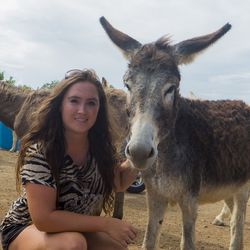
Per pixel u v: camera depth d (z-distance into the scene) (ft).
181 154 13.11
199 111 14.83
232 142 15.12
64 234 9.21
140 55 12.03
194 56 12.87
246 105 17.31
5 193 26.32
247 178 16.19
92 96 9.59
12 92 25.14
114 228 9.38
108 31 13.50
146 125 10.68
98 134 10.17
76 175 9.66
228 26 12.95
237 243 16.66
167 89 11.56
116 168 10.77
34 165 9.25
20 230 9.77
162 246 18.67
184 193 13.26
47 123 9.55
